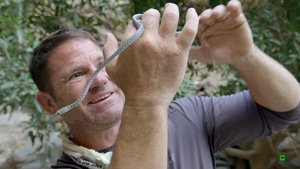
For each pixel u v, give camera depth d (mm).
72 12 2729
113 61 923
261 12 2516
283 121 1485
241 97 1555
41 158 2742
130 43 869
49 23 2662
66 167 1407
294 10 2467
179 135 1466
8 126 4109
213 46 1335
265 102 1428
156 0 2545
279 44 2475
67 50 1469
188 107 1545
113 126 1461
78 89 1450
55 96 1510
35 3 2666
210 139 1525
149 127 892
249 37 1310
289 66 2545
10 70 2314
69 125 1482
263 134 1531
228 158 3797
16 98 2287
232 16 1261
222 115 1529
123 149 887
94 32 2779
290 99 1416
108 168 890
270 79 1378
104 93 1427
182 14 2486
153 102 894
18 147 3914
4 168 3691
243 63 1358
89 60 1465
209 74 3002
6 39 2264
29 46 2354
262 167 3600
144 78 889
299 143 3504
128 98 901
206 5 2486
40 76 1528
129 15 2803
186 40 889
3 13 2273
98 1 2826
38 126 2572
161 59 884
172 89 907
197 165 1441
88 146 1477
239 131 1517
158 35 890
